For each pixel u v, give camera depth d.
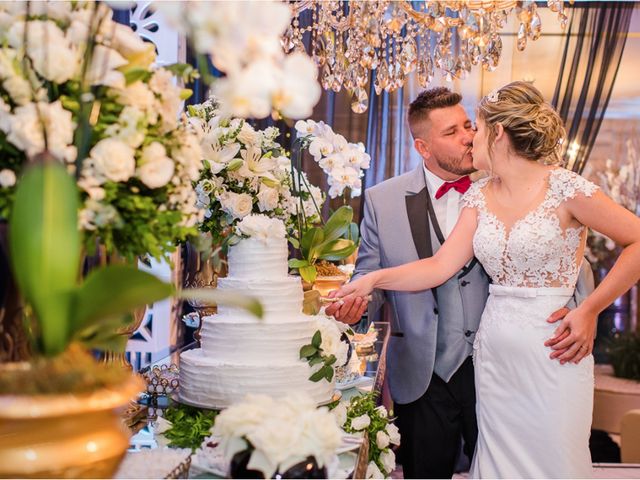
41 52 1.33
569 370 2.64
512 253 2.73
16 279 1.24
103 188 1.40
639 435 5.12
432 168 3.58
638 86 6.32
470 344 3.34
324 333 2.06
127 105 1.46
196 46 1.12
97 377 1.20
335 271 2.96
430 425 3.38
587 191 2.62
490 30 3.20
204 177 2.38
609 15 6.07
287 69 1.11
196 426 1.87
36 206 1.17
